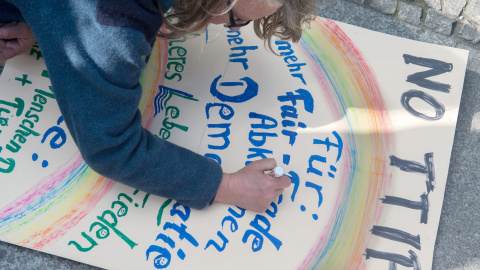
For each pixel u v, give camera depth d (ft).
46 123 4.22
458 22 5.11
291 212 4.03
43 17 2.82
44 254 3.90
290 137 4.33
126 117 3.17
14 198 3.94
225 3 3.12
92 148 3.19
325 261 3.87
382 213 4.06
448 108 4.57
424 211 4.10
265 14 3.24
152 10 2.95
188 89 4.46
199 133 4.29
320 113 4.46
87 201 3.96
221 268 3.81
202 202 3.80
